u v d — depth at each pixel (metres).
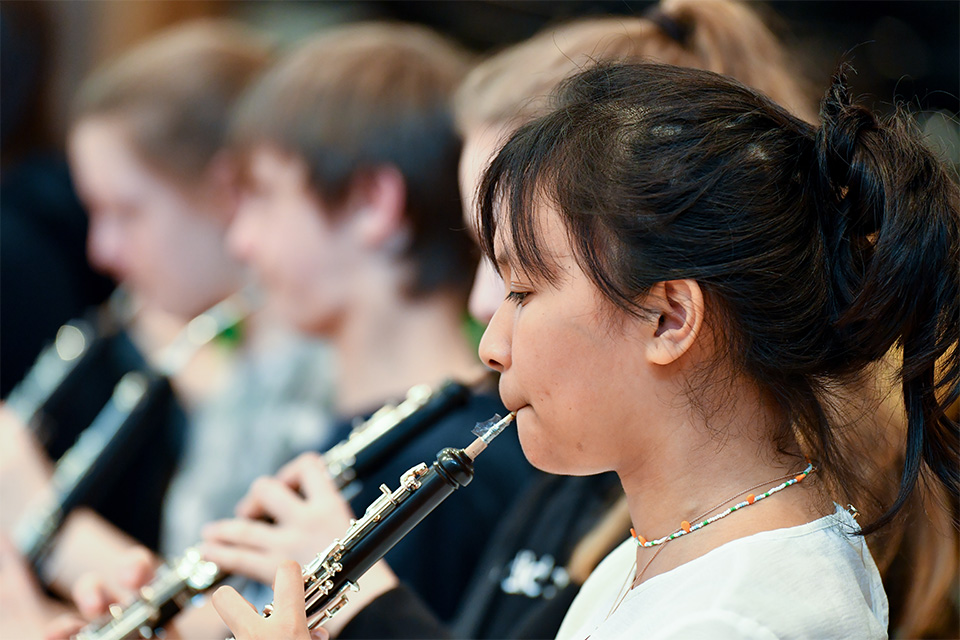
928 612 4.96
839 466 3.49
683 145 3.24
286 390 9.29
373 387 7.27
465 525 6.05
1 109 12.59
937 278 3.29
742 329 3.23
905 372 3.36
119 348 9.91
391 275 7.23
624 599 3.38
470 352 7.31
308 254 7.35
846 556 3.31
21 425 8.87
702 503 3.32
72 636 5.59
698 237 3.17
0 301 10.75
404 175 7.12
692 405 3.29
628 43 5.47
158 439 9.55
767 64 5.48
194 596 5.21
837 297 3.32
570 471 3.48
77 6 13.51
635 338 3.26
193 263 10.09
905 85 11.29
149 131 9.95
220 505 9.02
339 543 3.99
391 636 4.68
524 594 5.25
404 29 8.41
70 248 11.27
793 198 3.28
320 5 14.41
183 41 10.46
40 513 7.59
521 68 5.80
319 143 7.22
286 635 3.59
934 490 3.97
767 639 2.91
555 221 3.31
